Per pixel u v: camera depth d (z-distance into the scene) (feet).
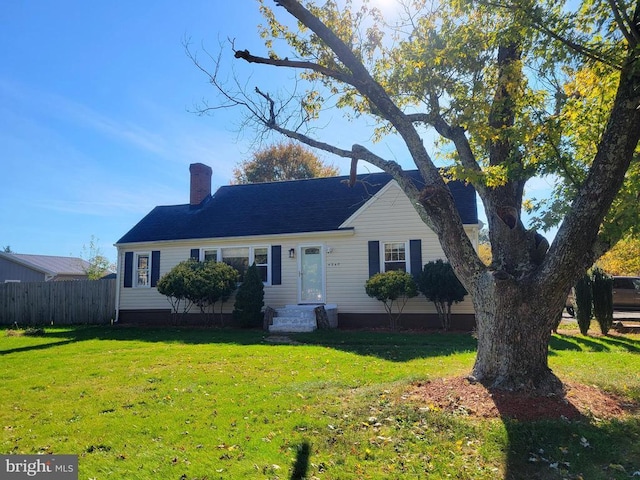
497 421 16.44
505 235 21.07
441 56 24.57
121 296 61.87
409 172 59.41
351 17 27.53
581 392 20.11
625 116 17.47
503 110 23.16
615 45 21.18
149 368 28.25
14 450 15.05
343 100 30.01
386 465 13.58
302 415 17.90
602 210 18.01
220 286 52.11
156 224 64.90
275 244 56.49
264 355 32.14
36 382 24.98
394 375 24.71
